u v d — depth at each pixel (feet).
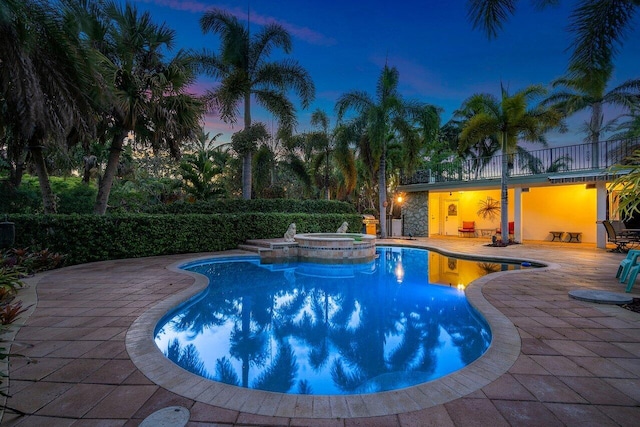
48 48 19.24
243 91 43.29
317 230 46.11
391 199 63.21
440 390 7.80
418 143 48.06
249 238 39.24
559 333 11.34
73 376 8.46
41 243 24.89
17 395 7.54
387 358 11.78
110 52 30.45
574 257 30.73
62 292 17.24
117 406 7.16
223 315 17.10
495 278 20.93
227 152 70.64
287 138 48.91
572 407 7.04
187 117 32.50
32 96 18.57
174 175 77.05
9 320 12.07
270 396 7.64
